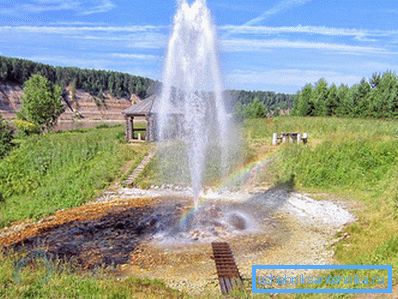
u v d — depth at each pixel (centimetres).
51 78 11538
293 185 1884
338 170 1908
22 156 2308
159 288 827
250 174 2036
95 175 2058
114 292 725
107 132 3177
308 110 4850
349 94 4547
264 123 3325
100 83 12531
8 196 1884
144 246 1138
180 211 1468
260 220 1381
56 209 1609
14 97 9888
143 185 1955
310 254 1055
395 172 1719
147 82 13700
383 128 2627
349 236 1161
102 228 1316
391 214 1310
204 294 810
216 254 1043
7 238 1264
